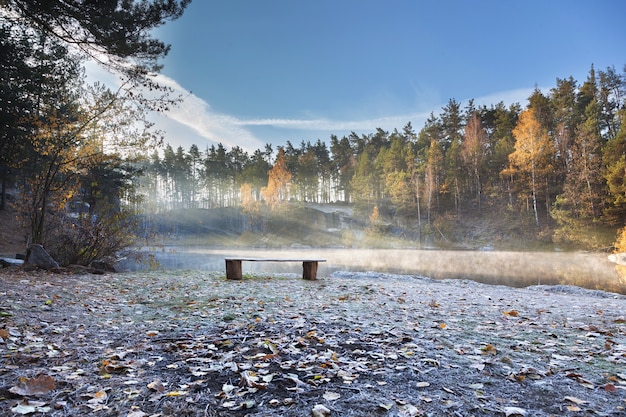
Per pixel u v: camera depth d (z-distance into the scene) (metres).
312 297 6.90
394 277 12.88
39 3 7.52
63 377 2.59
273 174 70.56
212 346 3.50
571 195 36.97
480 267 21.12
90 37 8.29
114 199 18.62
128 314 5.12
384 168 64.19
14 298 5.26
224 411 2.14
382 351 3.38
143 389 2.45
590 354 3.42
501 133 59.06
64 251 11.68
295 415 2.09
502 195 51.59
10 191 28.64
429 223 53.62
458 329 4.41
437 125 72.31
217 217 76.06
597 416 2.11
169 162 89.31
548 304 6.89
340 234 60.06
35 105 13.90
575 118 51.28
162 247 14.44
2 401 2.14
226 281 9.62
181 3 8.16
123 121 11.02
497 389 2.52
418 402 2.27
